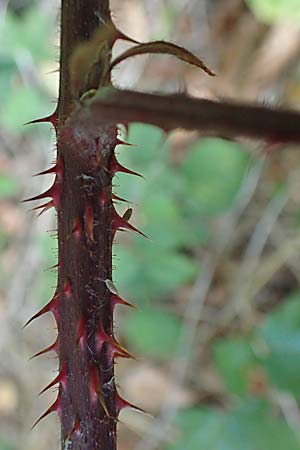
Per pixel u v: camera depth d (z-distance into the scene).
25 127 0.65
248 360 0.48
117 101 0.11
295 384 0.41
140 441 0.54
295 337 0.42
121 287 0.54
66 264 0.19
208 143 0.56
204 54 0.67
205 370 0.56
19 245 0.64
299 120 0.10
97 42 0.14
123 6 0.67
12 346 0.62
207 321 0.58
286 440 0.44
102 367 0.20
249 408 0.45
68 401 0.20
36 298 0.62
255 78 0.64
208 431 0.46
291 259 0.58
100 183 0.18
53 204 0.19
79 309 0.19
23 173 0.66
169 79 0.64
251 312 0.57
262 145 0.11
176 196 0.56
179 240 0.55
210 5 0.68
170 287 0.54
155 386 0.56
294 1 0.51
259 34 0.65
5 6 0.65
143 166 0.56
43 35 0.60
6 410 0.60
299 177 0.58
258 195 0.60
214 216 0.57
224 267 0.59
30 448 0.58
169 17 0.67
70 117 0.14
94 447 0.20
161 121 0.11
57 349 0.20
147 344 0.54
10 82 0.60
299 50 0.63
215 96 0.12
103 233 0.19
